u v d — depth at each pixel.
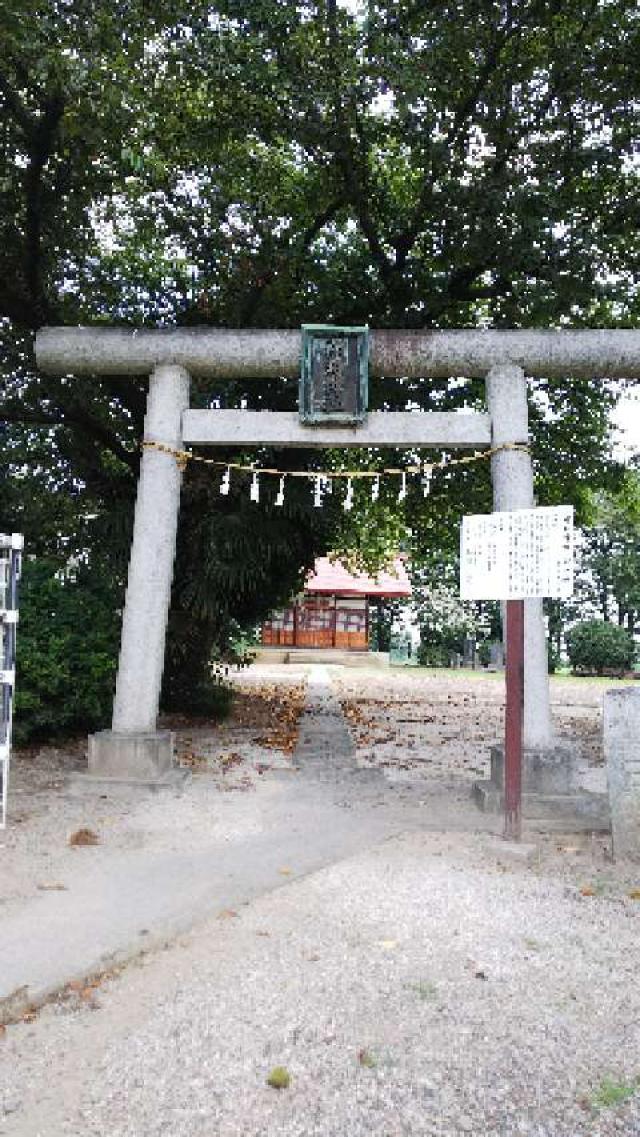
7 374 10.03
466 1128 2.31
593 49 7.87
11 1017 2.90
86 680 7.79
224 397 9.81
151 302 10.22
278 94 7.23
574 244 7.79
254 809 5.94
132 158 6.53
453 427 6.75
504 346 6.76
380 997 3.04
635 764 5.02
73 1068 2.58
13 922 3.65
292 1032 2.78
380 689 17.00
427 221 8.80
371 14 7.06
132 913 3.80
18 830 5.17
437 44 7.79
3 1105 2.39
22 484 10.68
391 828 5.50
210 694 11.30
